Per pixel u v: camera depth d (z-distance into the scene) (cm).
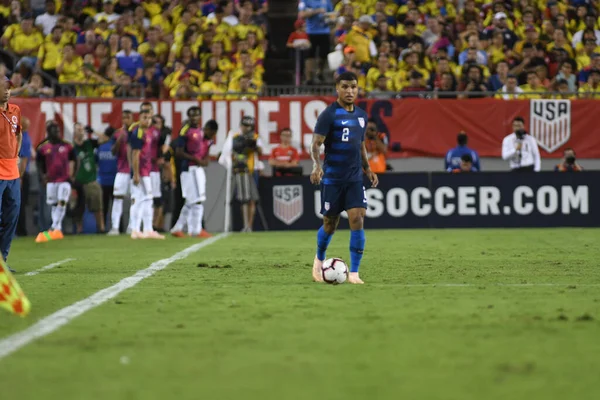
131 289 2947
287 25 8831
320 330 2091
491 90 7581
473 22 8112
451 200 6831
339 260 3116
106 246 5259
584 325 2148
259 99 7056
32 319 2275
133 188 5897
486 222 6825
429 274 3466
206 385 1543
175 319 2267
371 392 1484
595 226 6856
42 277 3397
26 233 6812
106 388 1530
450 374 1619
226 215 6700
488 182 6825
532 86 7512
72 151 6219
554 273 3497
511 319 2245
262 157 7088
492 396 1454
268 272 3547
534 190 6838
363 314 2339
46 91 7150
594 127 7188
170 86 7375
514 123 6956
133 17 8162
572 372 1631
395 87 7588
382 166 6906
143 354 1817
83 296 2762
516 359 1748
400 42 8025
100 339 1986
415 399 1435
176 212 6103
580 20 8506
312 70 8119
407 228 6825
